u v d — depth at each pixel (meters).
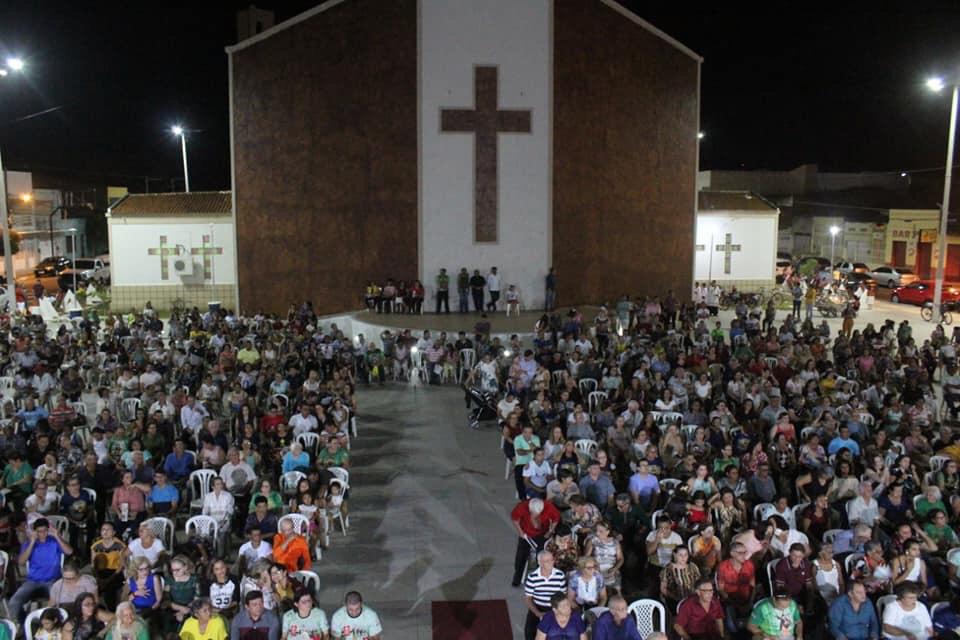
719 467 12.33
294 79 26.23
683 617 8.62
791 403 15.20
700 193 36.47
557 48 26.05
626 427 14.34
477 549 11.79
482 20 25.70
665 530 10.05
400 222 26.34
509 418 14.16
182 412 14.90
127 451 12.68
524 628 9.60
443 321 24.73
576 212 27.02
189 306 32.22
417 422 17.89
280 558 9.72
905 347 20.80
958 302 32.25
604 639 8.16
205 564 10.02
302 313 24.52
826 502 10.97
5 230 24.78
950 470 12.20
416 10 25.59
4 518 10.62
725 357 19.23
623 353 19.61
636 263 28.38
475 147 26.06
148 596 9.04
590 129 26.94
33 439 13.94
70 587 9.05
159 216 31.73
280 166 26.62
